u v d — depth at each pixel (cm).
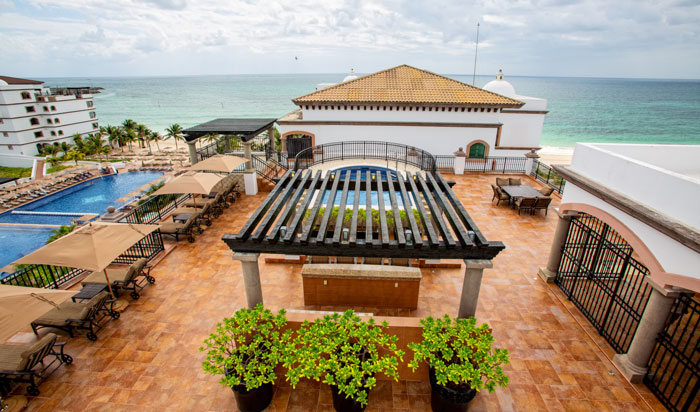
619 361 684
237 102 17812
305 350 585
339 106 2180
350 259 936
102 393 624
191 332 773
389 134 2216
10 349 648
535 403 612
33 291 620
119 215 1199
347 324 600
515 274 998
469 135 2186
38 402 605
